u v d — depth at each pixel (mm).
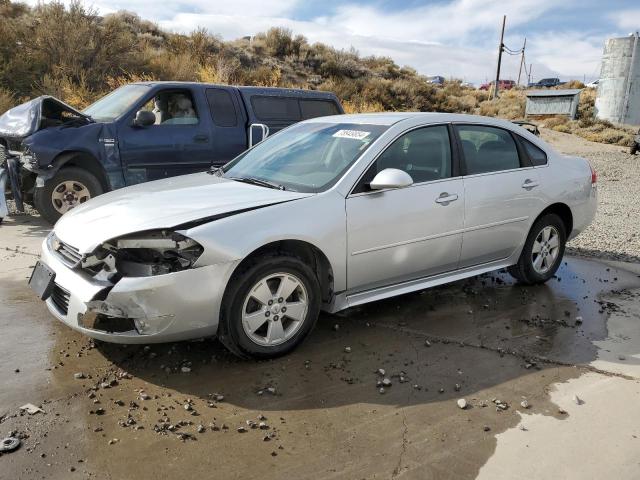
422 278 4781
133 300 3441
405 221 4418
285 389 3598
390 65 33719
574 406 3498
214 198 4055
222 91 8516
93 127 7469
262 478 2766
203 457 2904
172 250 3539
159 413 3285
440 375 3844
